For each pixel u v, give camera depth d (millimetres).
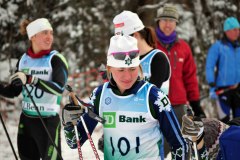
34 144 9836
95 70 22969
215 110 21578
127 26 8406
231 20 14148
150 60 8414
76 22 23266
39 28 9555
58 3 22844
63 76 9375
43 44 9609
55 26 23172
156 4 21750
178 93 10680
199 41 23203
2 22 20578
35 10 21203
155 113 6098
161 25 10719
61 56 9641
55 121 9617
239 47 14352
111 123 6254
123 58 5918
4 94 9812
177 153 6059
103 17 23594
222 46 14203
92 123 6656
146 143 6145
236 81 14227
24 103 9727
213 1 23484
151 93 6113
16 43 21484
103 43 23859
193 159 6102
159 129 6262
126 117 6156
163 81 8391
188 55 11180
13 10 20719
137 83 6207
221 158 6496
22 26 10320
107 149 6398
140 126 6121
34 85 8914
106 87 6395
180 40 11133
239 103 14023
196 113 11391
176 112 10680
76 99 6457
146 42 8641
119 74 6012
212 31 23547
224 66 14195
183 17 22812
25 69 9758
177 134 6031
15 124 18344
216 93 14203
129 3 22766
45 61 9586
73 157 13094
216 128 7695
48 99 9539
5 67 20469
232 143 6012
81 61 23891
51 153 9383
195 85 11320
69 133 6531
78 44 23875
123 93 6203
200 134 5809
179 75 10820
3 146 14688
